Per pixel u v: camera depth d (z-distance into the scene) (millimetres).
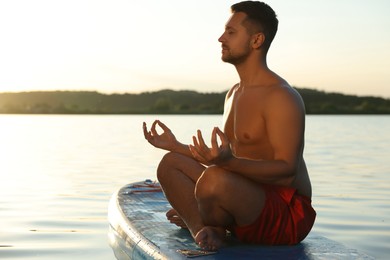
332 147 19031
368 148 18547
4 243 5316
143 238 3906
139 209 4887
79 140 23516
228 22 3799
